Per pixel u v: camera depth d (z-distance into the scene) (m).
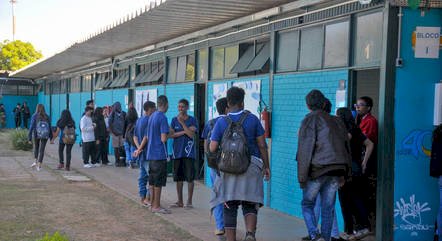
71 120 14.23
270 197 9.11
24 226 7.55
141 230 7.44
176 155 8.89
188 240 6.89
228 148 5.53
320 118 5.80
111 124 14.98
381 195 6.40
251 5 8.99
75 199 9.83
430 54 6.41
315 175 5.73
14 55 56.97
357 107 7.03
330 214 5.86
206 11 9.63
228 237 5.71
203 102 12.59
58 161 16.47
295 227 7.65
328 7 7.75
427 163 6.46
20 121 34.44
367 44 6.94
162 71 14.66
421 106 6.43
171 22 10.91
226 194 5.64
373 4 6.77
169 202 9.55
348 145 5.85
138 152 8.87
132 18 10.46
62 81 29.11
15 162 16.05
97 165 15.34
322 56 7.93
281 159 8.78
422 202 6.48
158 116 8.45
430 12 6.40
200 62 12.32
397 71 6.39
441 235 6.06
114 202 9.58
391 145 6.39
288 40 8.85
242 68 10.14
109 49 16.52
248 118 5.77
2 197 9.92
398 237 6.44
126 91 17.44
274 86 9.06
